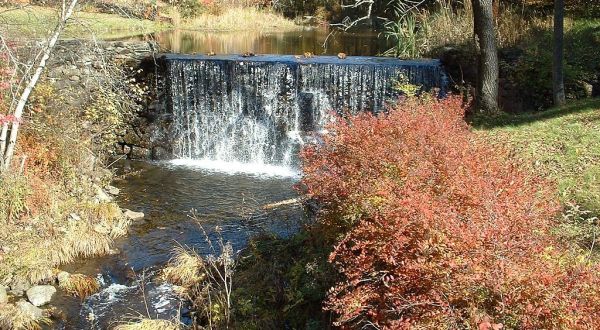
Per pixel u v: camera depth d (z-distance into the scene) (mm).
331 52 18250
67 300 6680
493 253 3229
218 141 12922
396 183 4477
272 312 5906
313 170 5574
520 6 15664
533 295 3121
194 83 12758
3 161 8008
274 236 7176
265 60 12734
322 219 5387
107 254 7863
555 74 10023
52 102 10266
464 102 10930
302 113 12469
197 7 27516
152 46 13320
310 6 28516
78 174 9648
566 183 6840
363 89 12102
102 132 11430
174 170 11938
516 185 4188
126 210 9281
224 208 9555
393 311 3791
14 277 6910
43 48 8398
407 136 5086
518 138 8625
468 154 4879
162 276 7207
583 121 8844
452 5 17703
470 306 3182
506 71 11102
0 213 7602
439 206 3859
